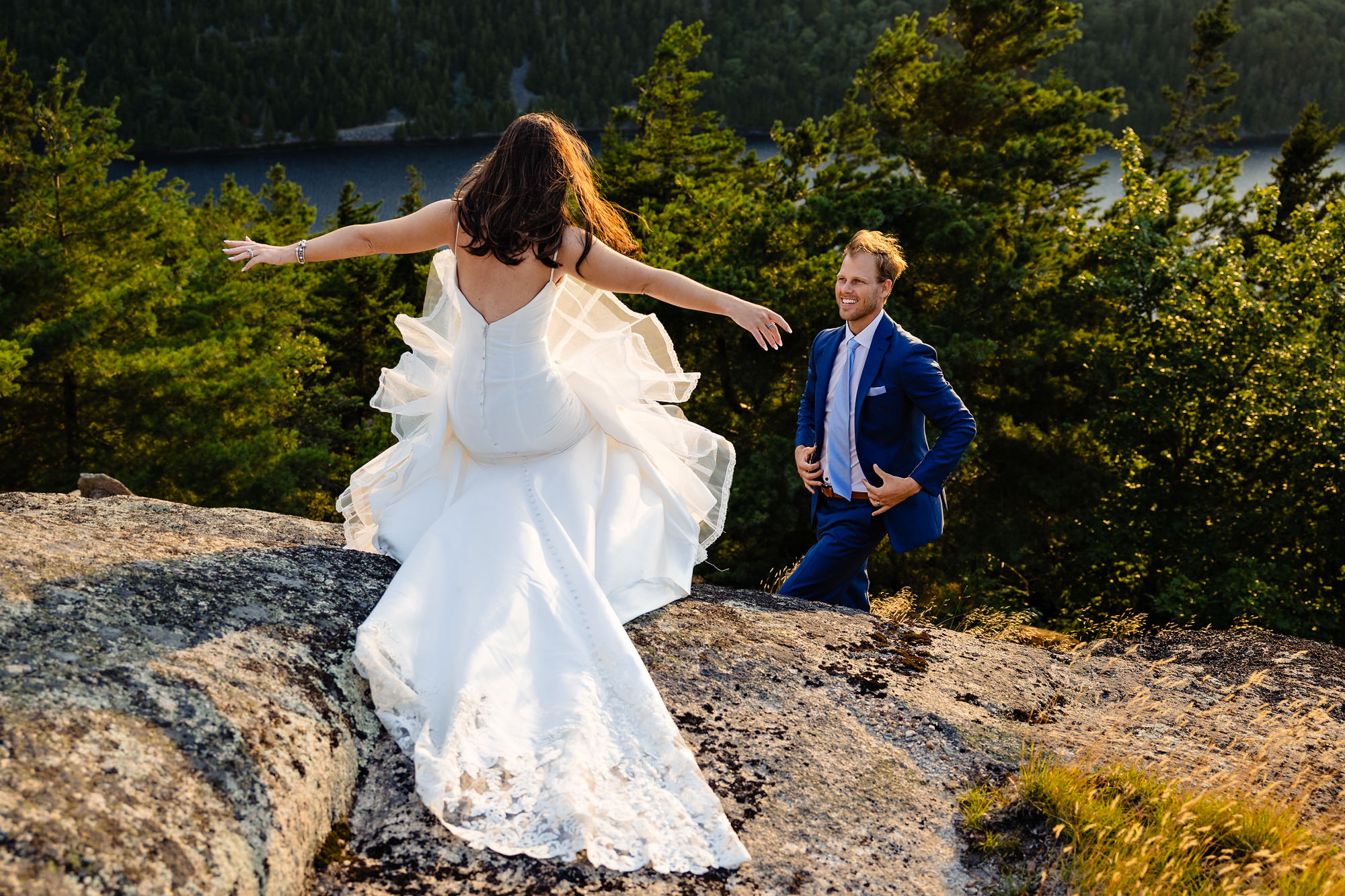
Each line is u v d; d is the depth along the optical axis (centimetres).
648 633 272
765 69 14988
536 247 246
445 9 16812
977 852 211
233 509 338
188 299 1839
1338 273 1645
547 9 16900
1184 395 1612
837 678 267
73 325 1471
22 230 1590
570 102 16088
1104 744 255
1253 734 271
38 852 134
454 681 216
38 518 290
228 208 3234
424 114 15712
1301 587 1587
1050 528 1873
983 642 314
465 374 267
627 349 315
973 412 1788
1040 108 2362
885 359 349
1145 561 1723
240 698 189
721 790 215
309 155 14862
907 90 2481
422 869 181
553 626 235
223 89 15375
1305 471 1535
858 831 210
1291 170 3291
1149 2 13738
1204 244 2091
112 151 1675
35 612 194
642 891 180
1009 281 1761
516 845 185
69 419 1652
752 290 1667
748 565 1711
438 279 295
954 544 1845
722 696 249
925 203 1770
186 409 1722
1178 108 4091
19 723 157
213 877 150
